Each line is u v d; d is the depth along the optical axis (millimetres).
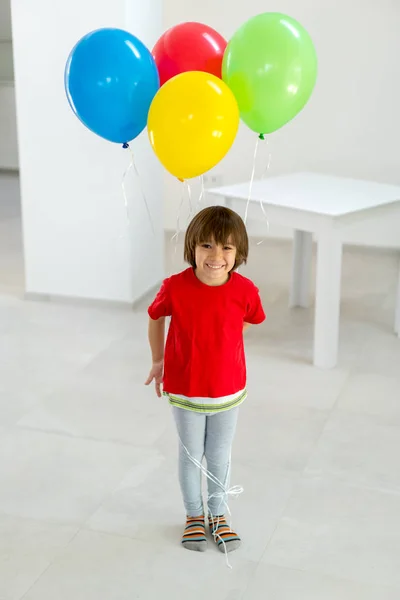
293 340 4004
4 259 5418
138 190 4398
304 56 2287
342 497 2643
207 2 5555
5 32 8258
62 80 4188
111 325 4215
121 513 2549
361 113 5441
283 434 3057
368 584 2223
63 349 3889
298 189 3998
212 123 2154
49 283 4559
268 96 2293
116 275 4426
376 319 4293
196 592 2188
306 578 2246
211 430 2303
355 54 5344
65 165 4324
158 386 2365
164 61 2424
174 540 2412
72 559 2326
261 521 2506
